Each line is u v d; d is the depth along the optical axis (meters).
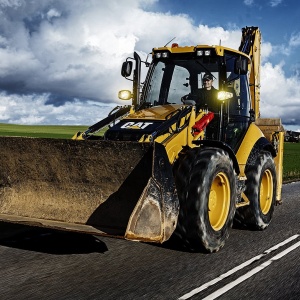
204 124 6.56
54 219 5.90
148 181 5.19
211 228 6.04
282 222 8.55
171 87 7.31
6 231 7.00
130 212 5.61
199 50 7.12
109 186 5.77
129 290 4.47
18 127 101.12
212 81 7.12
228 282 4.79
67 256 5.69
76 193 5.97
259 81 9.93
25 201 6.22
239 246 6.52
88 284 4.62
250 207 7.57
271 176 8.07
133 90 7.50
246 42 9.62
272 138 8.95
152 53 7.51
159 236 5.15
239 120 7.63
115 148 5.54
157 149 5.32
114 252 5.95
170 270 5.20
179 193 5.91
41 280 4.72
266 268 5.36
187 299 4.25
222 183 6.34
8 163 6.28
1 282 4.64
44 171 6.09
